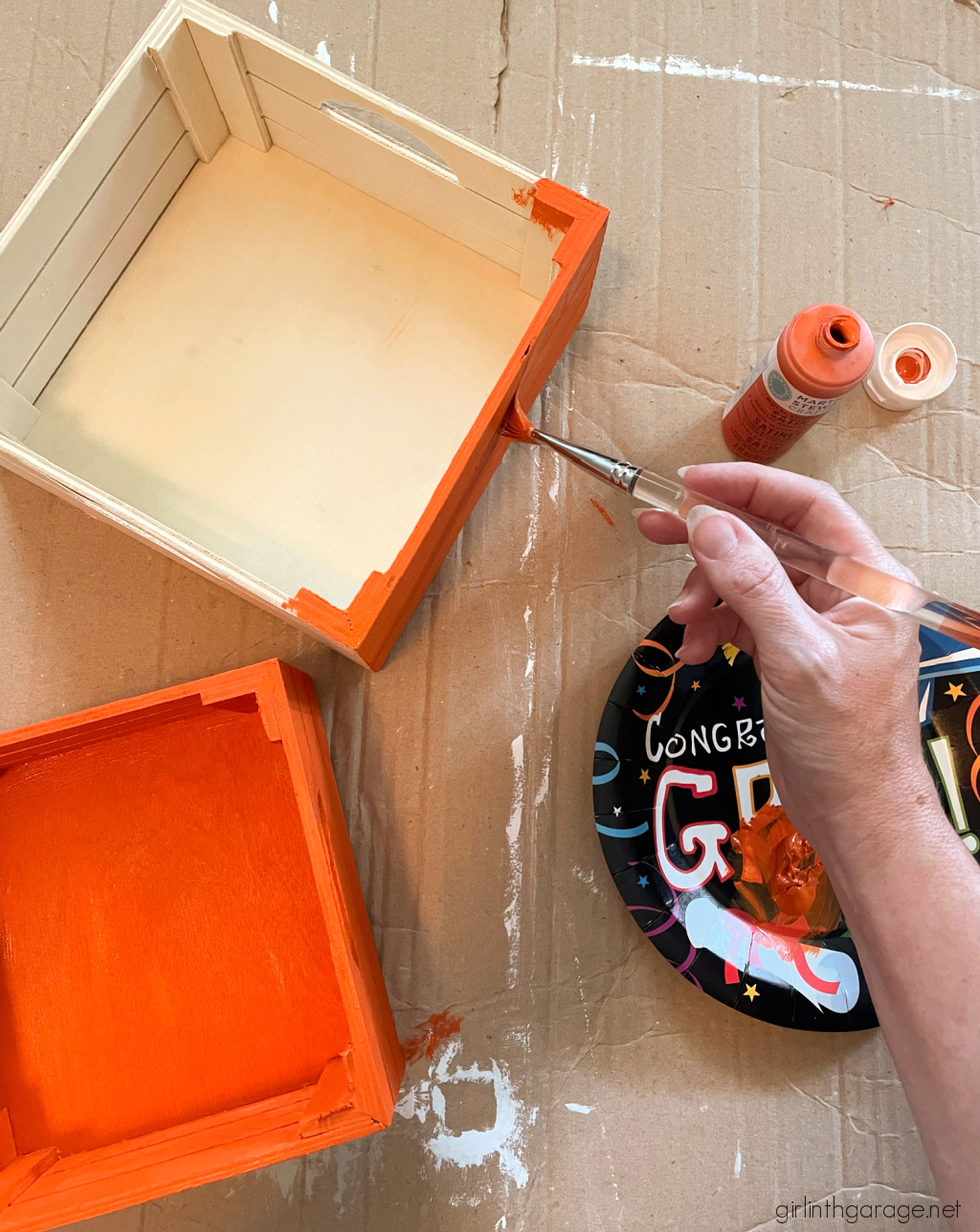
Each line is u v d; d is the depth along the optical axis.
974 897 0.52
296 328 0.77
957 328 0.83
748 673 0.74
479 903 0.75
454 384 0.76
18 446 0.63
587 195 0.84
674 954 0.70
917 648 0.57
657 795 0.72
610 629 0.79
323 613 0.59
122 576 0.79
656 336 0.82
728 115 0.85
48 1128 0.68
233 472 0.74
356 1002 0.59
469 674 0.78
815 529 0.63
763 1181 0.72
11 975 0.70
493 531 0.80
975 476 0.81
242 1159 0.57
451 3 0.86
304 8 0.86
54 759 0.73
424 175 0.70
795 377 0.65
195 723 0.73
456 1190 0.72
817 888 0.71
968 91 0.86
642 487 0.62
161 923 0.71
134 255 0.78
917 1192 0.71
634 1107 0.73
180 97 0.71
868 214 0.84
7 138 0.84
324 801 0.68
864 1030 0.73
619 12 0.86
